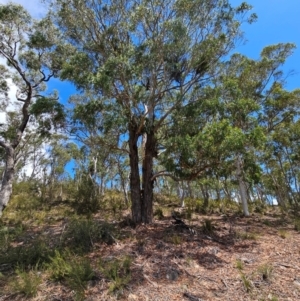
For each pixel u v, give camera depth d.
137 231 8.12
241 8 8.37
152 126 9.51
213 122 7.86
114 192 20.50
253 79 13.23
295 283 4.97
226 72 12.24
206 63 8.81
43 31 11.32
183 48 8.12
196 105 8.53
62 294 4.67
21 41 13.30
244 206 12.38
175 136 8.12
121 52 8.62
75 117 7.72
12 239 8.15
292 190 19.58
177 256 6.26
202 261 6.09
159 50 8.08
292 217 12.03
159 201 16.95
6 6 12.27
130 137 9.70
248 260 6.15
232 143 6.72
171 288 4.88
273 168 20.31
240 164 8.80
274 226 9.87
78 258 6.02
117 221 9.92
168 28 7.66
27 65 13.59
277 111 13.70
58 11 9.23
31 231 9.21
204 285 5.02
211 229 8.40
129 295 4.63
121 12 9.14
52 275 5.24
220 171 8.27
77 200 13.94
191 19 8.23
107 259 5.98
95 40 9.62
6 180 12.17
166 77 8.90
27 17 12.86
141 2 8.80
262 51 13.58
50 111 8.51
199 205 14.03
